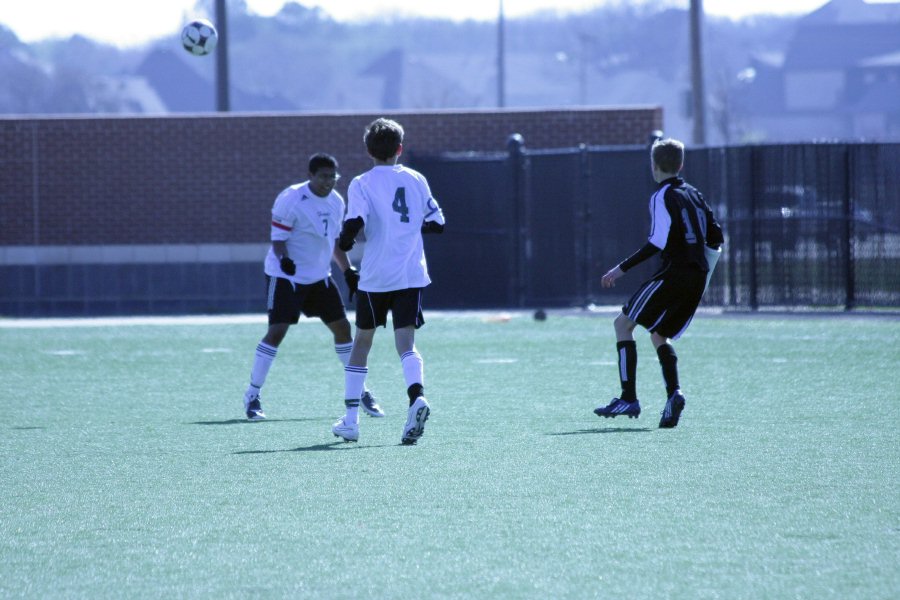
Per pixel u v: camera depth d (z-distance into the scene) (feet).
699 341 176.86
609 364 150.82
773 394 121.60
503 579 57.26
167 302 266.16
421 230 95.14
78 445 96.68
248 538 65.46
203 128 265.13
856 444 91.76
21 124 264.72
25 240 265.54
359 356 95.50
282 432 102.17
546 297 249.14
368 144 94.68
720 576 57.21
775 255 227.20
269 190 265.34
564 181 246.27
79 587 57.26
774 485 76.79
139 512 72.08
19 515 71.72
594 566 59.16
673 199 99.91
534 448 91.15
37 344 187.52
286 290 115.24
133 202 265.54
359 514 70.44
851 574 57.26
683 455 87.56
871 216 223.30
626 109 265.75
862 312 218.79
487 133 266.98
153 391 132.77
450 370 146.20
